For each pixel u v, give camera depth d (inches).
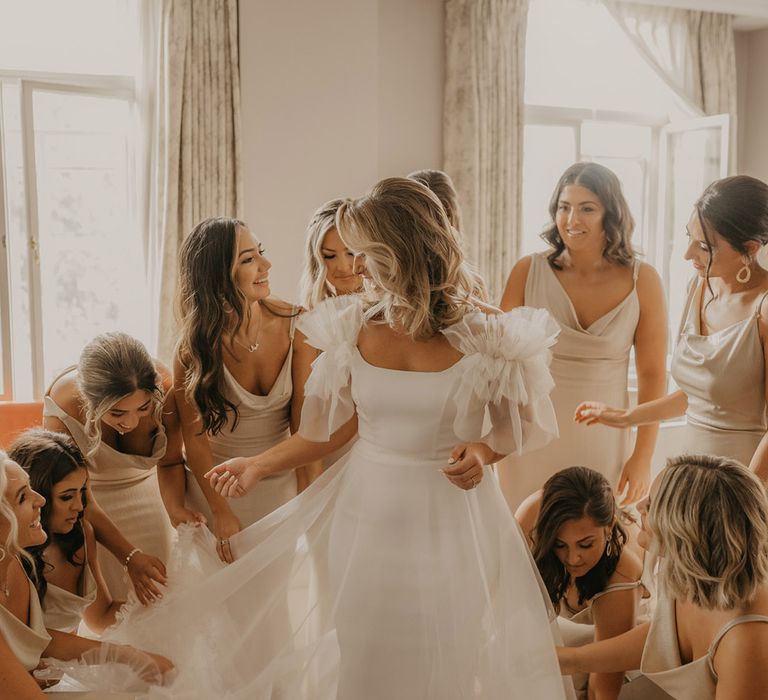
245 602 80.4
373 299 75.2
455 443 72.4
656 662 76.2
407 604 71.1
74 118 171.6
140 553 91.6
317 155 173.2
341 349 72.9
